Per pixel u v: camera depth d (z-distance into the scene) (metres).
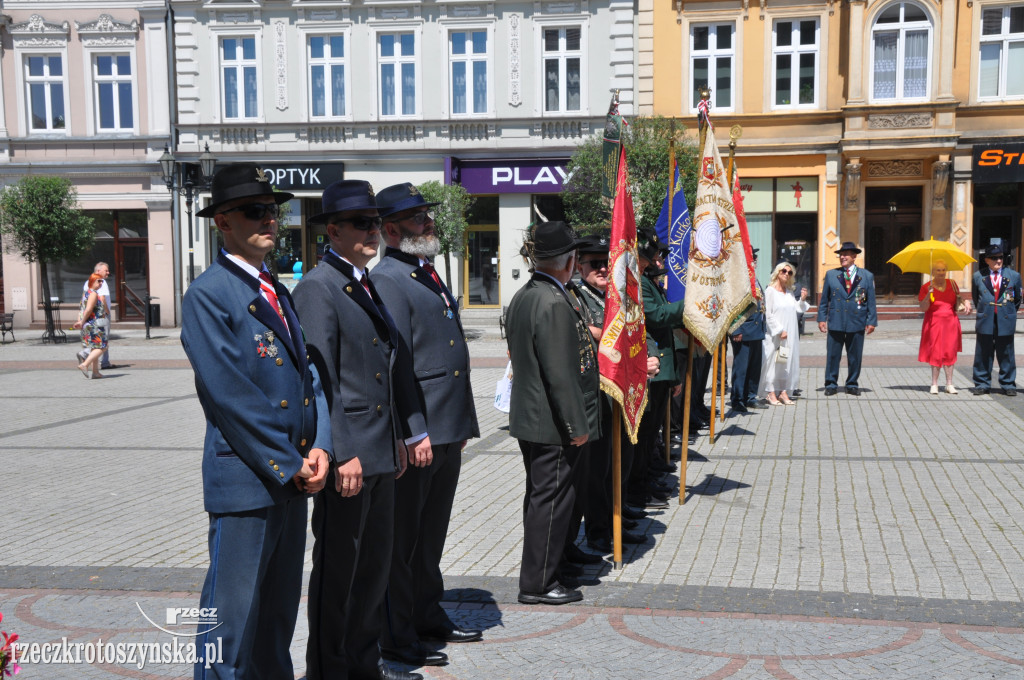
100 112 26.72
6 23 26.41
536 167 25.17
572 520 5.45
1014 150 23.03
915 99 23.45
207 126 26.02
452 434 4.38
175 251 26.53
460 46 25.41
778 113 24.11
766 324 11.86
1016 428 9.93
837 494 7.20
